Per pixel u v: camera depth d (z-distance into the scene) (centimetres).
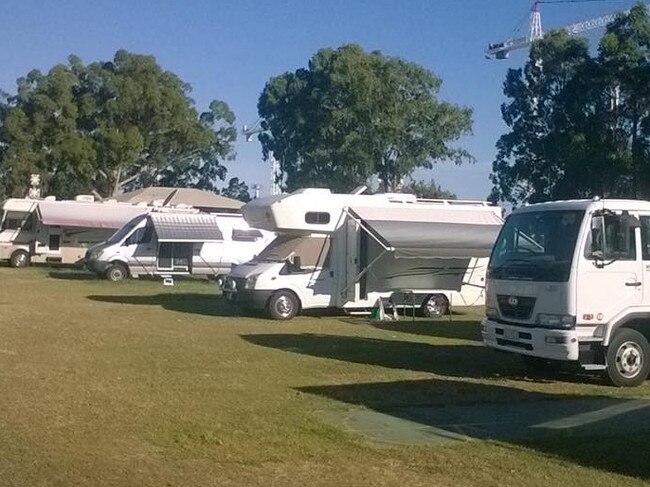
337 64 5056
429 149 5253
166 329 1878
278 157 5706
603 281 1271
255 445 875
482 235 2225
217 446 864
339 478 770
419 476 784
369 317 2312
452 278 2338
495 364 1499
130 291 2917
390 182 5334
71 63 6047
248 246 3462
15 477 729
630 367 1286
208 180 6906
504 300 1350
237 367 1376
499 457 854
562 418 1048
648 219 1309
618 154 4016
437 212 2264
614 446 902
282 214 2183
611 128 4047
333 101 5147
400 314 2358
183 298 2712
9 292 2706
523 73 4369
